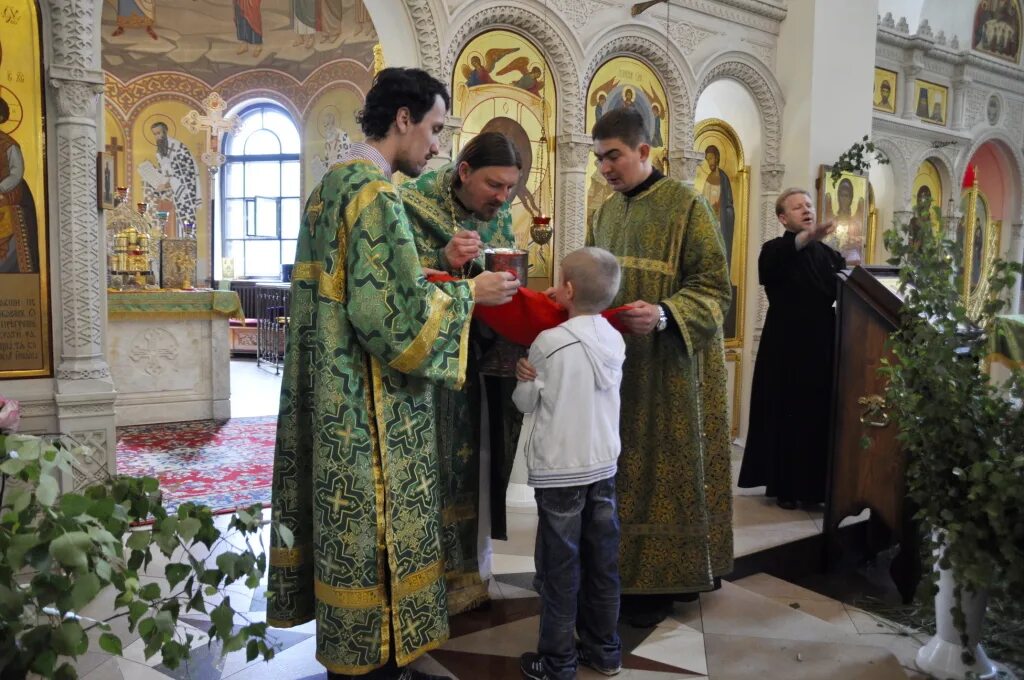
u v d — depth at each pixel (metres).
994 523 2.00
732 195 5.90
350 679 1.93
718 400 2.61
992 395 2.22
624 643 2.41
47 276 3.09
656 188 2.52
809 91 5.58
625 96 4.93
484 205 2.19
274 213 11.13
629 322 2.29
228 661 2.26
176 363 6.25
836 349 3.32
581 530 2.15
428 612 1.93
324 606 1.83
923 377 2.20
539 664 2.10
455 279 2.06
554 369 2.04
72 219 3.08
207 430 5.95
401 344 1.79
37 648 0.95
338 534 1.82
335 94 10.13
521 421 2.45
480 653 2.28
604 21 4.69
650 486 2.50
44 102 3.04
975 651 2.32
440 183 2.32
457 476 2.45
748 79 5.59
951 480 2.20
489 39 4.26
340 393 1.83
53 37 3.00
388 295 1.79
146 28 10.06
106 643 0.99
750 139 5.84
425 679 2.03
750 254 5.91
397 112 1.92
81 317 3.12
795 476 3.81
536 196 4.55
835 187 5.68
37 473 1.01
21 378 3.08
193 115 9.58
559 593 2.05
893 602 3.17
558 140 4.58
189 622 2.52
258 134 11.05
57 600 0.97
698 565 2.48
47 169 3.06
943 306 2.28
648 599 2.55
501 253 2.06
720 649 2.39
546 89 4.51
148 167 10.35
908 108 8.84
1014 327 2.52
